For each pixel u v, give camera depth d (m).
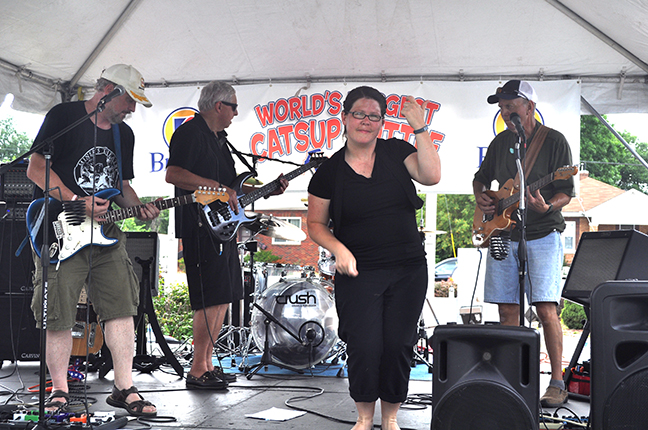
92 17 4.70
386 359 2.39
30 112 5.24
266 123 5.57
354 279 2.43
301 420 2.88
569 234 14.38
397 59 5.27
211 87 3.82
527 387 1.95
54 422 2.58
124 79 3.03
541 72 5.28
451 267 11.77
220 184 3.70
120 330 3.03
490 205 3.60
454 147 5.36
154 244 4.75
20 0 4.30
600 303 2.11
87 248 2.96
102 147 3.10
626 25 4.41
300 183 5.50
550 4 4.58
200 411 3.07
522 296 2.83
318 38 5.10
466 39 5.00
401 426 2.77
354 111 2.40
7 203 4.57
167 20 4.91
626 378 2.06
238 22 4.95
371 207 2.43
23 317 4.54
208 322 3.75
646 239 3.38
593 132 18.59
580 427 2.71
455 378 2.02
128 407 2.93
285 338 4.67
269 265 5.46
